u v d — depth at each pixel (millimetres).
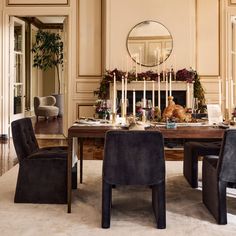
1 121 6984
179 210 2969
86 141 6660
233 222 2688
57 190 3145
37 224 2637
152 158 2541
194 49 6684
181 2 6641
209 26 6738
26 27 10820
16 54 7934
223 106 6660
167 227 2582
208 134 2828
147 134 2527
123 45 6695
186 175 3957
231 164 2570
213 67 6758
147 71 6582
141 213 2896
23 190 3150
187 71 6434
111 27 6684
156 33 6660
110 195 2576
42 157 3178
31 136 3533
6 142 6652
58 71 11617
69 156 2877
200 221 2707
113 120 3307
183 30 6660
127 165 2547
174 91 6574
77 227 2580
